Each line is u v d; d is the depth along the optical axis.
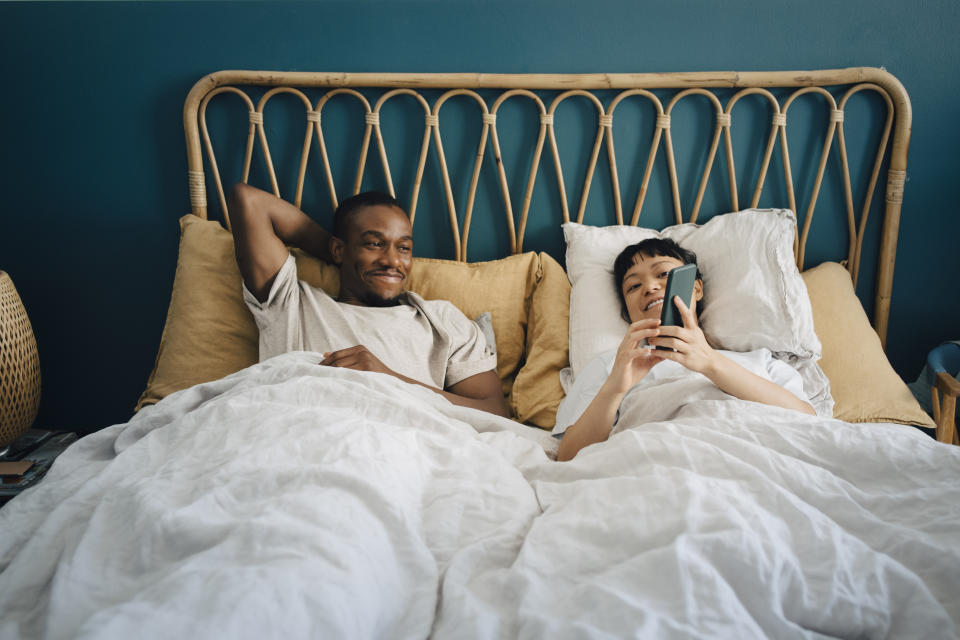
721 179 1.77
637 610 0.60
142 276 1.90
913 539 0.72
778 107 1.68
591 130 1.75
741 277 1.49
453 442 1.05
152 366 1.95
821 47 1.67
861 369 1.53
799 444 0.93
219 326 1.61
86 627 0.55
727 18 1.67
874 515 0.80
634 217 1.78
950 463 0.85
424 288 1.71
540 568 0.73
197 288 1.64
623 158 1.77
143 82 1.77
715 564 0.67
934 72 1.67
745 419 0.98
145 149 1.81
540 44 1.71
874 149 1.72
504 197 1.78
